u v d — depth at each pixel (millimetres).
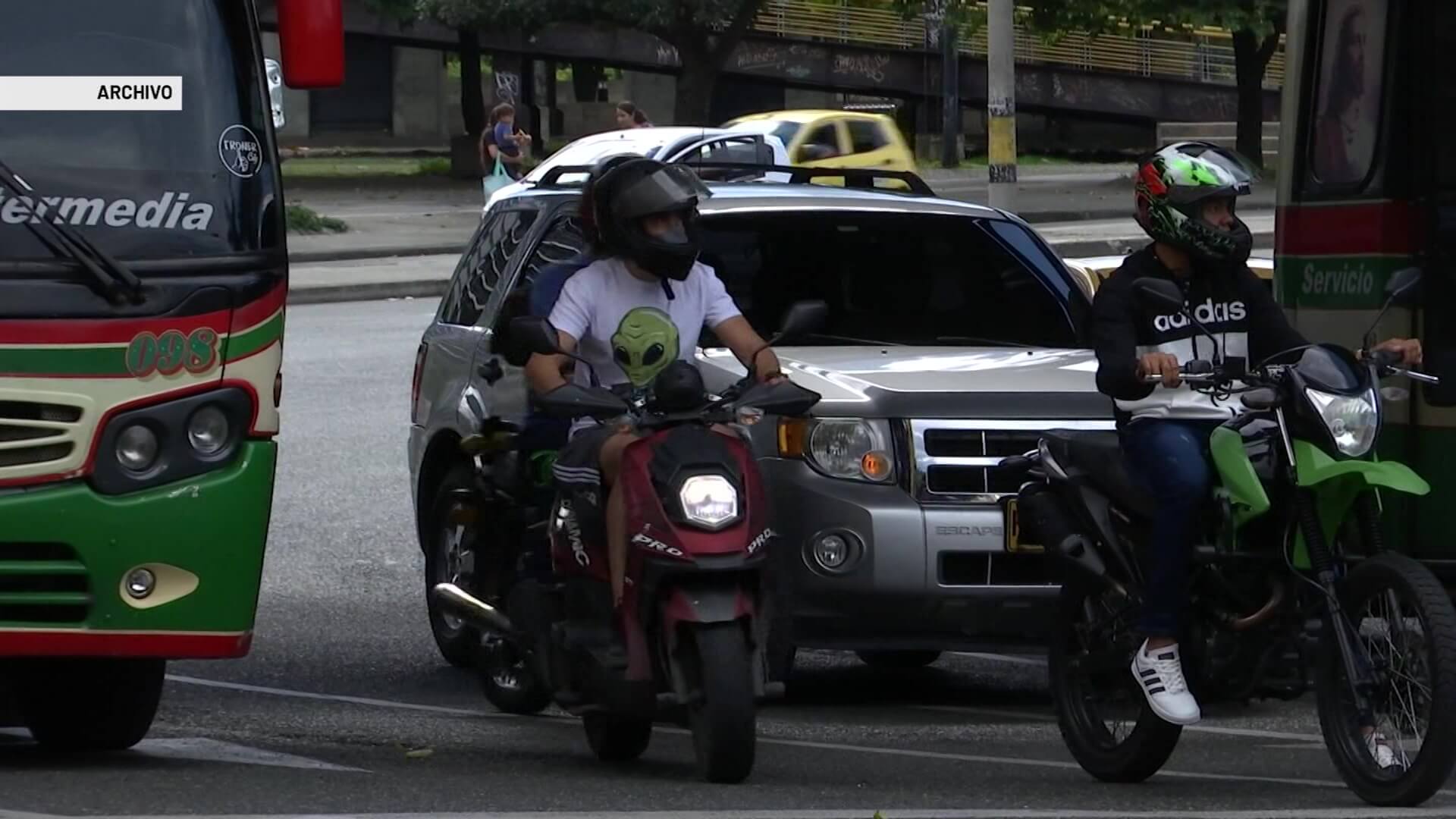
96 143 22672
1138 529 21922
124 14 23203
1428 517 29125
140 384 22109
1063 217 130625
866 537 25750
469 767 23781
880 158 108000
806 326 22750
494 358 29375
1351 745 20516
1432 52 29469
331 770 23312
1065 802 21203
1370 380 20438
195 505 22266
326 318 83250
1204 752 25125
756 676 21609
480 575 27562
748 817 19609
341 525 43406
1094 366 27891
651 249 22219
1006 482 26172
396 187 155875
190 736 26688
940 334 30484
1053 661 23234
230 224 22953
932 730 26969
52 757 25000
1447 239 29234
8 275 21734
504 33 170250
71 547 21828
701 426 21656
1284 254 32312
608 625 22312
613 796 21234
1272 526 20953
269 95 23953
